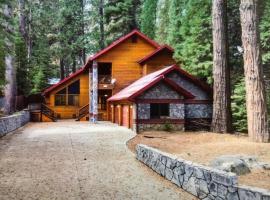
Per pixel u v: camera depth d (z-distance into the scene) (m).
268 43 20.52
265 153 11.90
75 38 53.53
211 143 14.94
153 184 9.03
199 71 23.55
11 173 9.96
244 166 9.34
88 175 9.91
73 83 36.00
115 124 28.08
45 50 49.22
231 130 20.19
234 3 23.38
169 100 21.22
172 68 22.98
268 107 19.45
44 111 32.84
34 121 32.06
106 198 7.80
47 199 7.64
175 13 32.59
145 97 20.94
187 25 26.94
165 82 21.08
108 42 46.16
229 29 23.94
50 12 51.50
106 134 19.58
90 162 11.70
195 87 23.55
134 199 7.75
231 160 9.62
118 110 27.86
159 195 8.07
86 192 8.24
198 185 7.88
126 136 18.61
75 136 18.59
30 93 41.22
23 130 22.02
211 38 23.59
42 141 16.50
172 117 21.25
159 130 21.08
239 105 21.84
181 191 8.41
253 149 12.52
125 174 10.09
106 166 11.12
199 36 23.81
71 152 13.53
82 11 52.03
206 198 7.53
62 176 9.73
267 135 14.80
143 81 25.25
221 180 7.00
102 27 49.06
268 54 19.83
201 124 23.08
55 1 53.09
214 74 20.41
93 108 31.19
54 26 51.31
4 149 13.95
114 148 14.59
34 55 48.78
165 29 40.59
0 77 20.00
